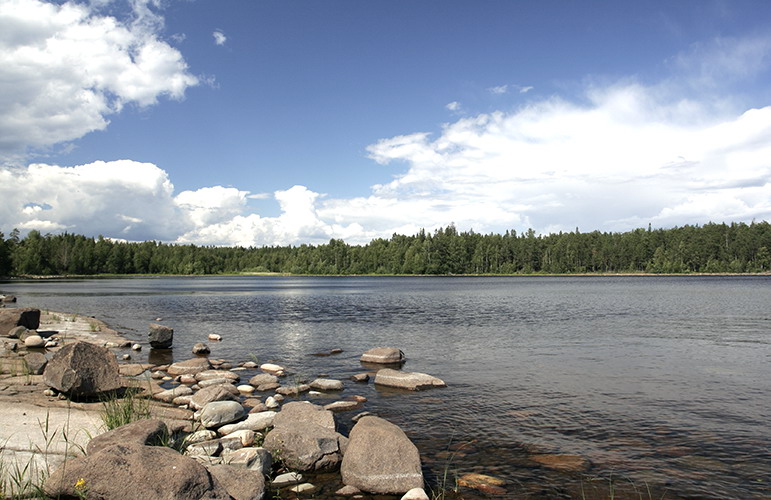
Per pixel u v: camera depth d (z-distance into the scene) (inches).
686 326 1234.6
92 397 509.7
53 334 1051.9
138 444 276.2
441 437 430.9
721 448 403.9
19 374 621.0
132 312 1747.0
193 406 499.5
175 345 997.2
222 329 1250.6
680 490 328.5
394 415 494.9
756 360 784.3
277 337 1096.8
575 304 2000.5
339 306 2003.0
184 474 254.2
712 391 589.6
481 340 1018.7
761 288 3260.3
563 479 344.2
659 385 620.1
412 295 2783.0
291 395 572.7
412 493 307.6
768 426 459.2
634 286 3779.5
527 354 848.3
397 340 1031.0
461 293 2950.3
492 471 358.0
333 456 363.3
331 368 746.2
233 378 647.8
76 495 252.4
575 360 790.5
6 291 3169.3
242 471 303.3
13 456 325.7
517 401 546.6
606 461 376.8
